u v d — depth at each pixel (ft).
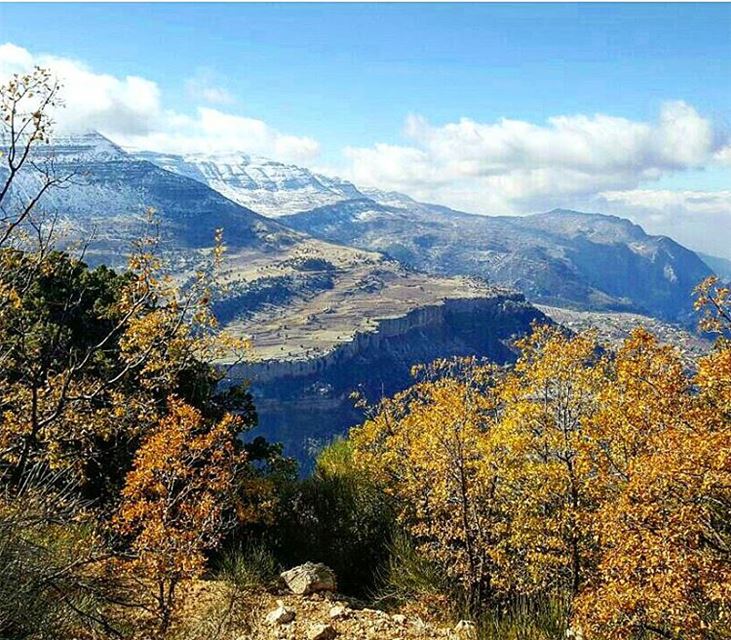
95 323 57.26
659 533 37.50
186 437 44.21
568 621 39.45
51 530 29.89
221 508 44.93
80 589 26.50
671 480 37.78
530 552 52.13
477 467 54.29
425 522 62.28
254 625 36.83
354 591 59.57
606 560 40.06
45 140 29.04
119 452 49.14
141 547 33.09
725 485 36.99
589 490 50.16
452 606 47.37
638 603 36.91
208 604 38.50
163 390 52.65
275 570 55.06
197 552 38.70
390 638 35.68
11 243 31.94
